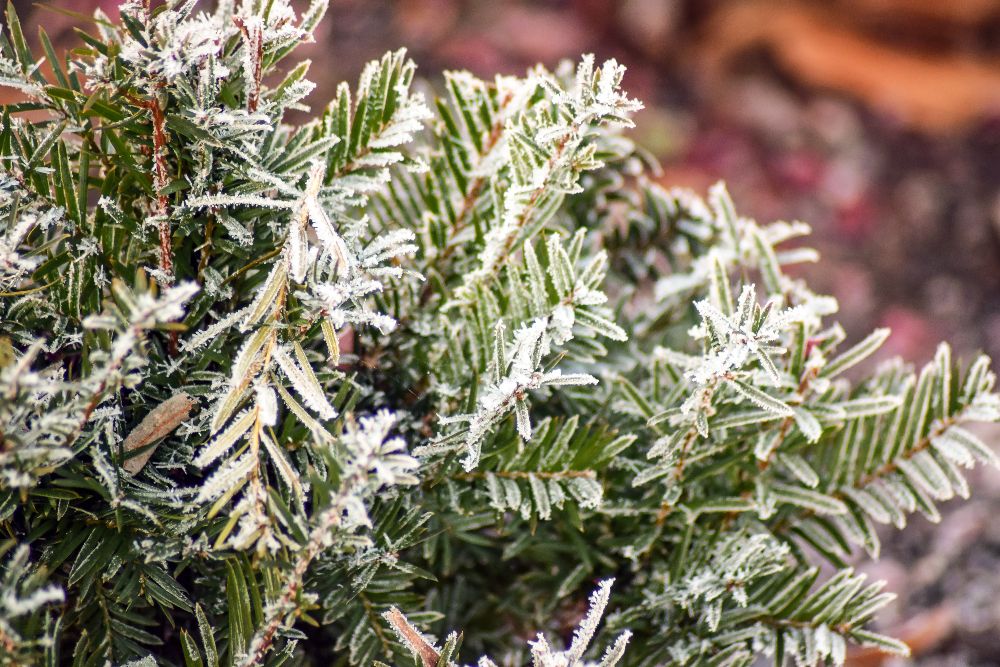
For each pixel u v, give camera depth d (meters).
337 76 2.28
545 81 0.79
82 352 0.77
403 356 0.86
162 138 0.76
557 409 0.88
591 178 0.92
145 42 0.75
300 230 0.74
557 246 0.80
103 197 0.77
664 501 0.84
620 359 0.91
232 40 0.78
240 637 0.77
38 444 0.74
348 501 0.73
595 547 0.87
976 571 1.22
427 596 0.88
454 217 0.87
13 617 0.73
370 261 0.77
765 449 0.83
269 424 0.75
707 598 0.82
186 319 0.79
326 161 0.82
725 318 0.78
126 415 0.79
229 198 0.76
